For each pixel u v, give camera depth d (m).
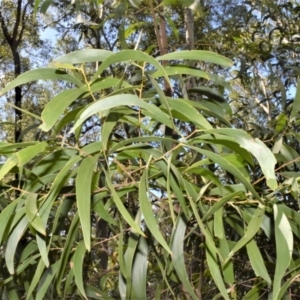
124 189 0.73
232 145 0.61
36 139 1.17
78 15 0.86
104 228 1.37
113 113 0.58
